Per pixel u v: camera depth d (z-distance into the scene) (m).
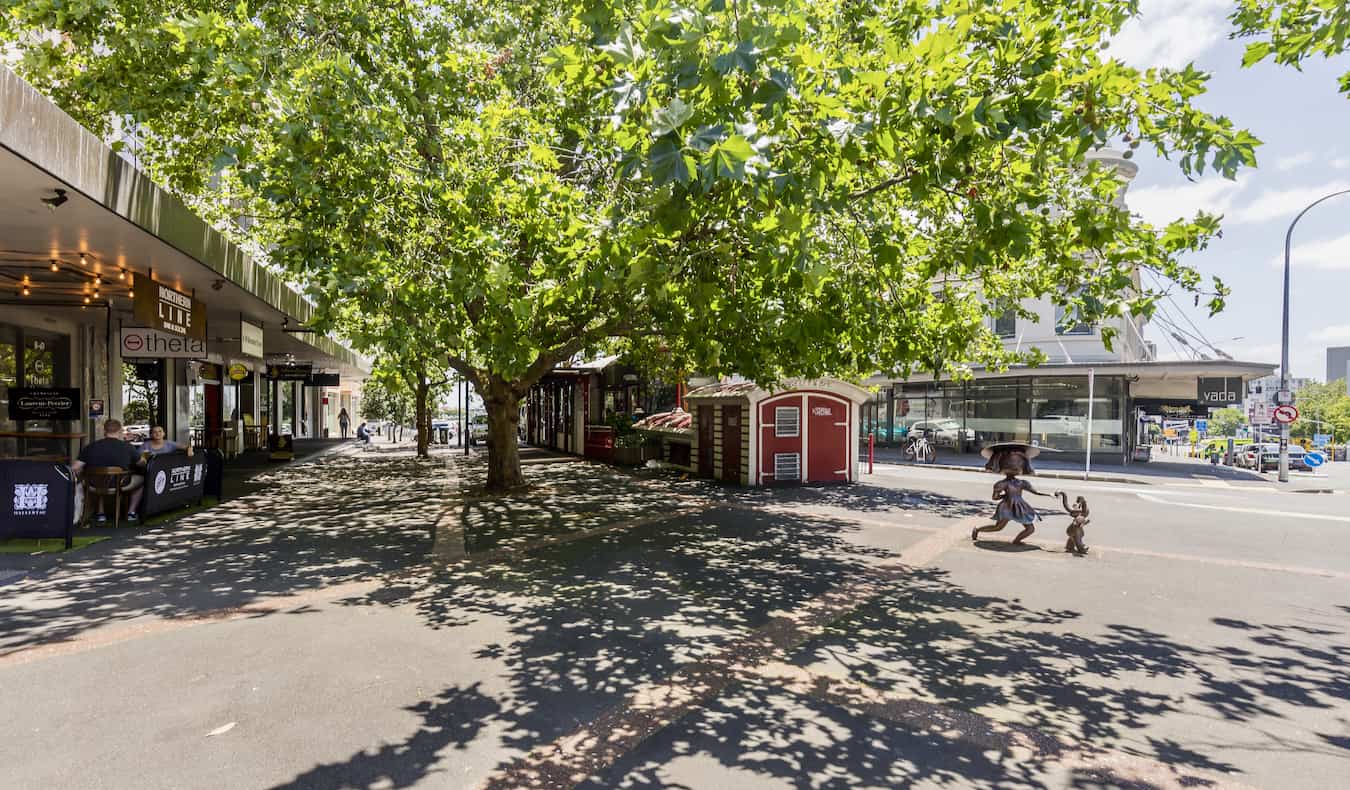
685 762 3.45
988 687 4.43
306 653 4.84
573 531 9.60
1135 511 12.30
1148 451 26.70
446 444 34.66
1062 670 4.72
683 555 8.16
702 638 5.31
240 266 10.41
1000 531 9.97
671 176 3.24
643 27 3.94
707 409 17.41
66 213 6.74
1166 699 4.26
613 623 5.64
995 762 3.48
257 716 3.85
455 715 3.93
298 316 14.25
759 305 6.27
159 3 8.45
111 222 7.05
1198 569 7.64
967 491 14.61
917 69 4.04
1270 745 3.68
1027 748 3.62
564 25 10.52
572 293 5.93
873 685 4.45
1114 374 21.45
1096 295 6.20
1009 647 5.16
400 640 5.15
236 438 23.14
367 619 5.63
